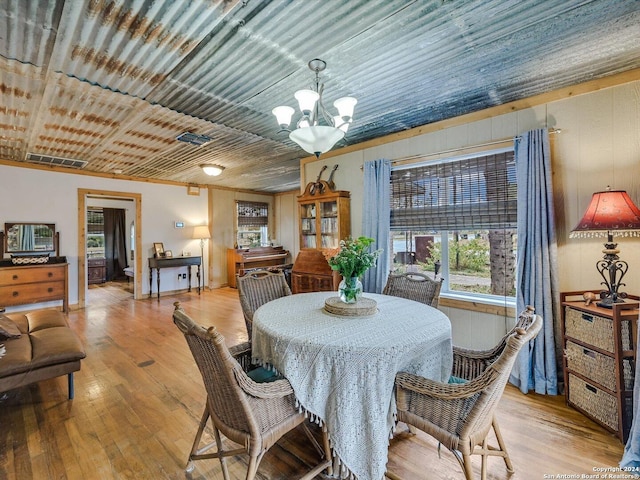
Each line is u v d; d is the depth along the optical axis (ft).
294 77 7.50
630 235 6.69
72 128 10.82
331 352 4.66
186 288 21.88
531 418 6.69
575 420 6.60
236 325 13.65
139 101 8.72
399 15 5.42
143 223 19.81
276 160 15.69
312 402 4.72
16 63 6.74
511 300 9.01
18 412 6.95
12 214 15.07
